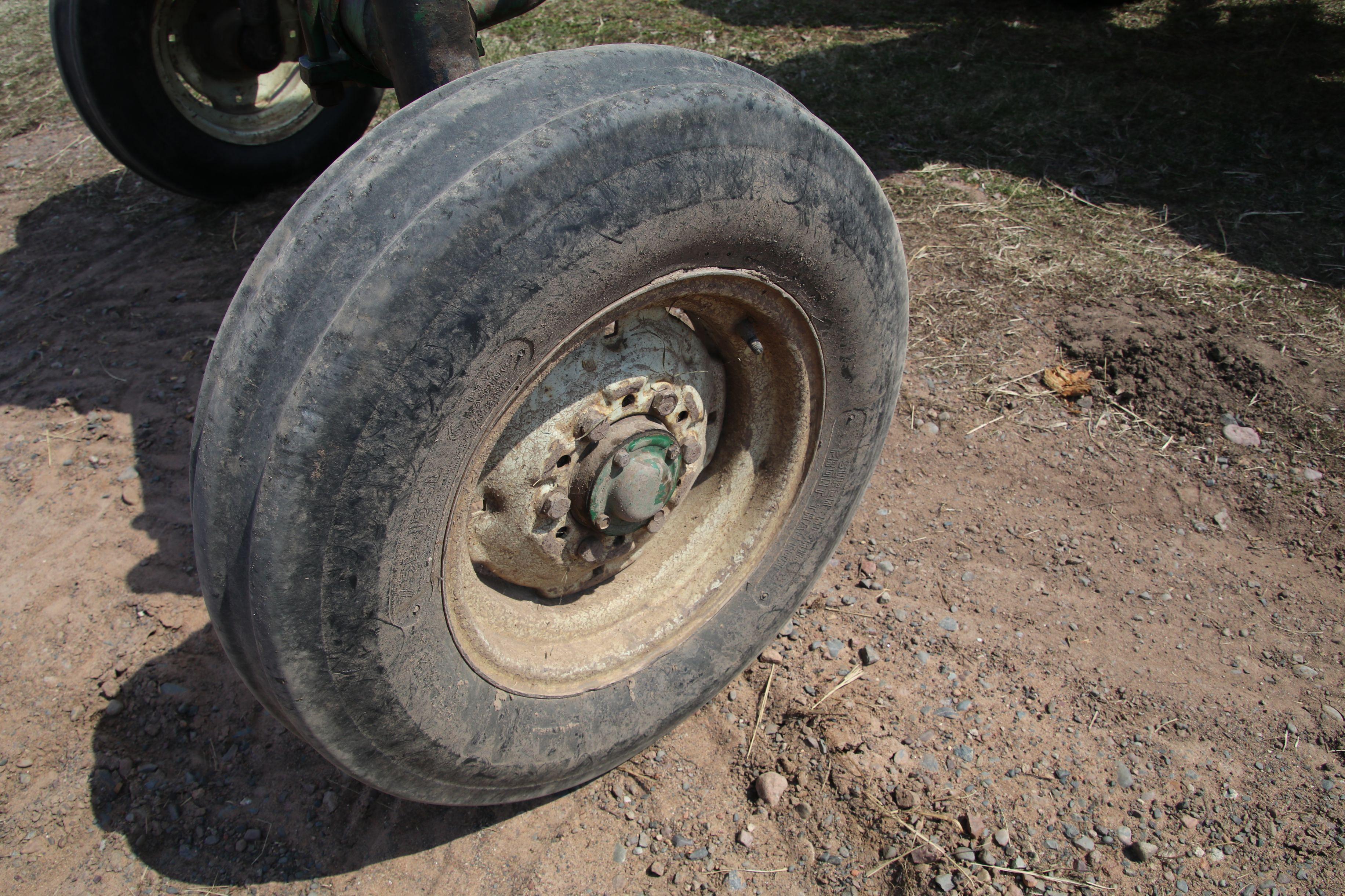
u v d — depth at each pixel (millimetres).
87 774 2170
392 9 1693
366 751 1429
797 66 5609
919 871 1896
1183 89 5238
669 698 1936
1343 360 3219
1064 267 3814
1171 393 3174
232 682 2354
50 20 3865
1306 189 4270
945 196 4348
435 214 1153
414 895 1905
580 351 1555
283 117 4629
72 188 4887
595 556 1748
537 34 5969
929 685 2299
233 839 2021
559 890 1905
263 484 1178
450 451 1292
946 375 3350
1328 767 2090
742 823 2021
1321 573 2590
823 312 1706
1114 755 2129
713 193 1366
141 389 3486
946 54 5797
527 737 1670
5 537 2865
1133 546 2703
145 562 2758
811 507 2033
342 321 1146
